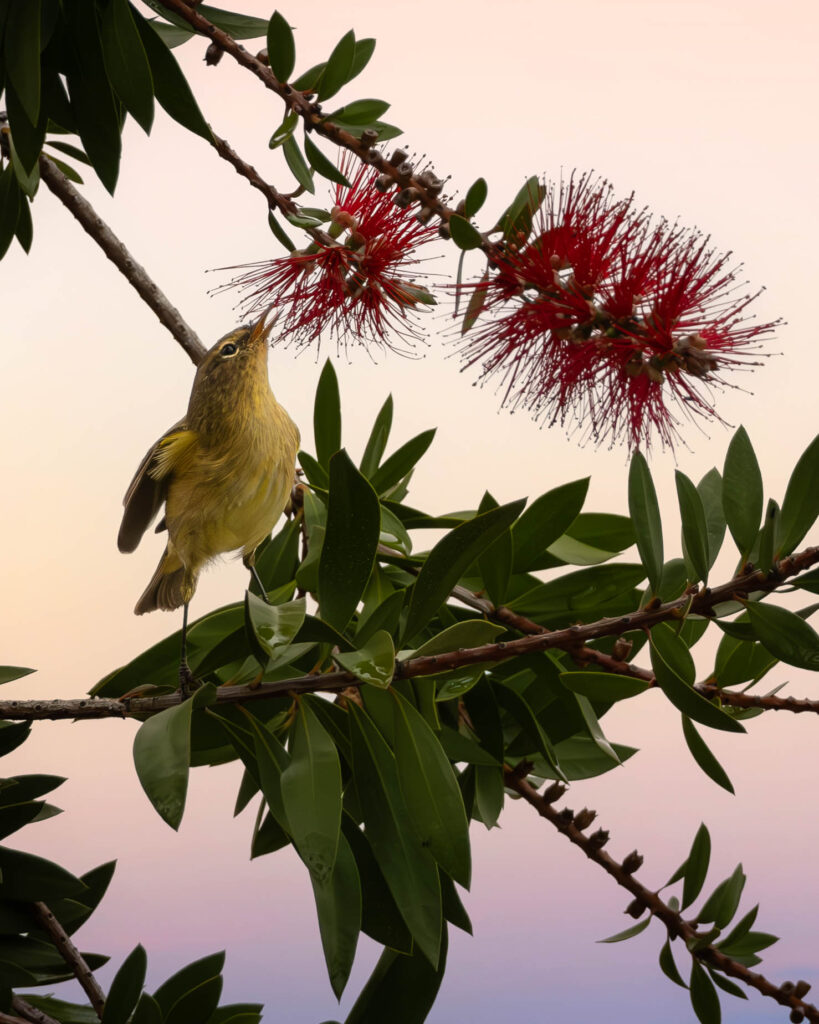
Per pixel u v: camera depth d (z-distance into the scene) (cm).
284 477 275
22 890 265
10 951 266
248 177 270
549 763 268
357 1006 269
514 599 270
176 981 268
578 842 270
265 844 269
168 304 277
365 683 264
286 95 269
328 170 270
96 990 266
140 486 276
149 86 265
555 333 268
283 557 276
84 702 264
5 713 264
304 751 262
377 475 275
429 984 268
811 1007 268
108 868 269
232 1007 268
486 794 270
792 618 263
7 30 264
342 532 263
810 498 263
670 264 267
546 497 270
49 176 276
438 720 266
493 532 262
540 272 268
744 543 264
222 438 274
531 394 269
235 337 275
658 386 267
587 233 268
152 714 264
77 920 268
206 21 268
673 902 272
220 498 274
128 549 276
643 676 264
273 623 262
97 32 266
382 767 265
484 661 263
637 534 264
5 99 266
